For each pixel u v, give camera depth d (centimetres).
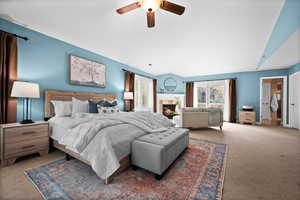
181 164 198
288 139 328
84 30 271
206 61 489
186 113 437
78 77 339
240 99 593
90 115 253
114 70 454
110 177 153
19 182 153
